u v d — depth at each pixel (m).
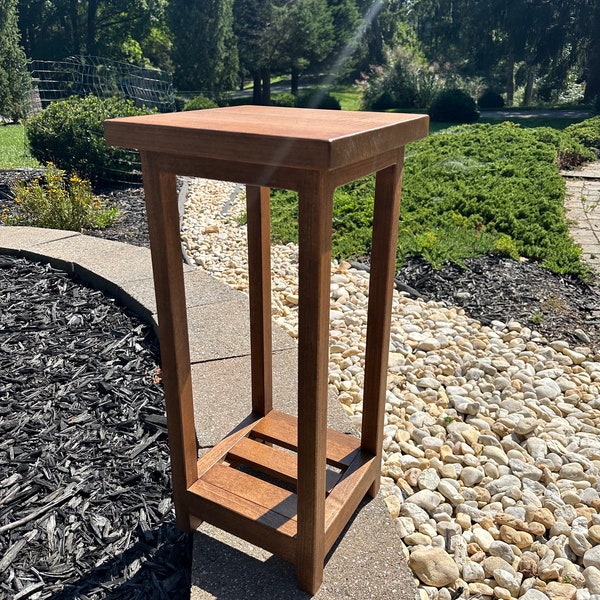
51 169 5.58
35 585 1.49
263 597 1.40
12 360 2.58
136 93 9.15
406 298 3.59
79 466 1.92
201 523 1.65
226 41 22.48
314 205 1.05
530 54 22.66
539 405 2.52
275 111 1.50
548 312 3.41
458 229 4.72
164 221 1.27
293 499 1.52
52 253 3.75
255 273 1.71
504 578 1.59
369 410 1.64
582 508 1.88
